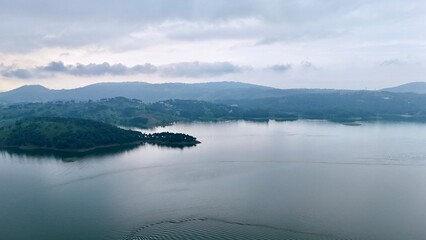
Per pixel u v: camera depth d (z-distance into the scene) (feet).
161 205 501.56
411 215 452.35
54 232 419.95
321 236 390.01
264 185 595.88
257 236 388.57
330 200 512.22
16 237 408.87
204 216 454.40
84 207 504.02
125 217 459.73
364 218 442.50
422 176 651.66
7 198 554.05
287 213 460.96
